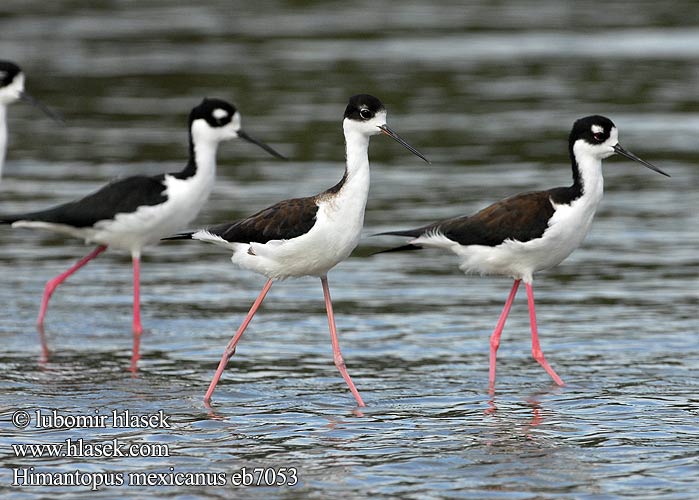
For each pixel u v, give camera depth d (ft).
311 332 44.96
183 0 140.97
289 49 112.06
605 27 124.98
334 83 97.50
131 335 44.91
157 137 81.15
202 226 58.70
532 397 37.14
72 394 37.52
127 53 110.01
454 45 114.83
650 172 73.82
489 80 99.35
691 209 64.28
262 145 47.32
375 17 131.23
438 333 44.70
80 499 28.86
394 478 30.01
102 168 72.33
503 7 138.62
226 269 55.31
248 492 29.25
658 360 40.91
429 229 39.50
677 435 33.14
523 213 38.47
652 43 115.75
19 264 55.62
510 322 46.03
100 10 134.10
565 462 31.07
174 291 51.37
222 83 97.71
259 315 47.50
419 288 51.57
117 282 52.85
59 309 48.44
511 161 74.64
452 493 28.94
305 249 35.76
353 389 36.70
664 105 89.81
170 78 100.12
